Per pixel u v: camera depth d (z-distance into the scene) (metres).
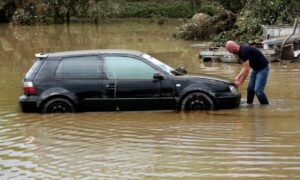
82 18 53.22
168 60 21.78
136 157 8.28
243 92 14.02
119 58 11.89
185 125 10.30
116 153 8.56
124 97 11.73
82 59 11.95
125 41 31.61
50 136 9.84
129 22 50.44
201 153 8.35
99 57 11.94
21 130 10.40
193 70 18.58
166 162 7.96
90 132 10.02
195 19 32.69
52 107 11.82
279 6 26.78
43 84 11.85
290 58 20.03
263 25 25.59
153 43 30.06
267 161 7.80
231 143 8.85
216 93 11.59
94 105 11.80
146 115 11.38
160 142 9.11
